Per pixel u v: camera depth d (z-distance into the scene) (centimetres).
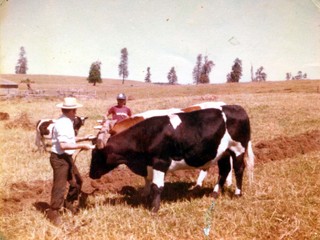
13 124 1177
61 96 2311
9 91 2191
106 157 525
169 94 2394
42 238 429
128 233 438
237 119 554
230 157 604
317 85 2062
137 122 521
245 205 498
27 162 762
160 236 433
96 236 432
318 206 463
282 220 441
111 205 529
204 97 1781
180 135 513
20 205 538
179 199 548
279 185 548
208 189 598
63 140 463
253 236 423
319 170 604
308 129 991
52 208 471
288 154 770
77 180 511
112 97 2462
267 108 1339
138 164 533
